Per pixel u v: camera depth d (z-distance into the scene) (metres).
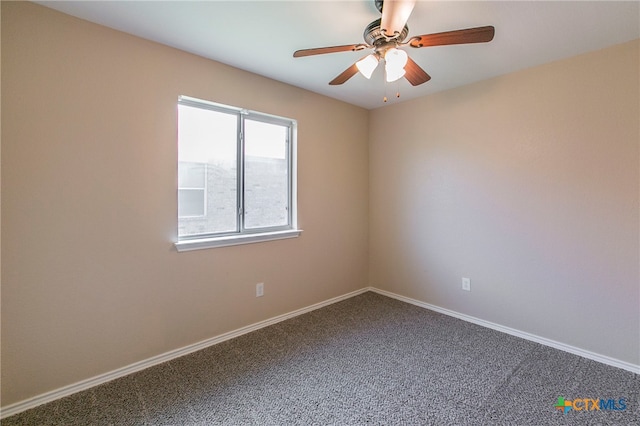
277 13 1.73
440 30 1.89
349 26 1.86
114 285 1.95
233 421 1.60
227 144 2.56
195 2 1.63
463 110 2.85
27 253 1.67
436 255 3.10
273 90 2.72
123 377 1.98
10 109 1.60
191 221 2.38
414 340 2.49
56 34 1.71
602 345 2.15
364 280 3.73
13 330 1.64
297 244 3.00
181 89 2.19
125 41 1.95
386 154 3.53
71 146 1.78
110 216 1.92
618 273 2.09
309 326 2.77
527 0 1.59
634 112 2.00
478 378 1.96
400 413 1.66
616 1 1.60
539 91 2.39
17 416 1.63
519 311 2.55
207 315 2.39
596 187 2.15
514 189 2.54
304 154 3.02
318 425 1.57
